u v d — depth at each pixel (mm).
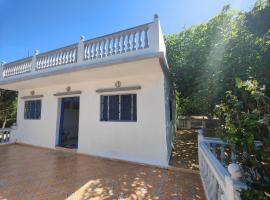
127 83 6762
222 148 4309
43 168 5453
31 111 9891
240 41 5633
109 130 6871
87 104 7594
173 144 9078
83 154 7289
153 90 6238
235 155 3398
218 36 7484
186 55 9281
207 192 3447
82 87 7871
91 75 6902
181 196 3643
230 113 2547
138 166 5719
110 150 6742
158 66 5742
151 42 5477
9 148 8711
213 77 6820
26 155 7199
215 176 2826
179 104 13789
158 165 5695
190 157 6637
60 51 7484
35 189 3939
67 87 8359
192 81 9070
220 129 3332
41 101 9352
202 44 8422
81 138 7516
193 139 10445
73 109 11539
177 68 9547
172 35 10383
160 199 3521
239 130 2055
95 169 5387
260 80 4547
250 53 5312
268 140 1899
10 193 3742
